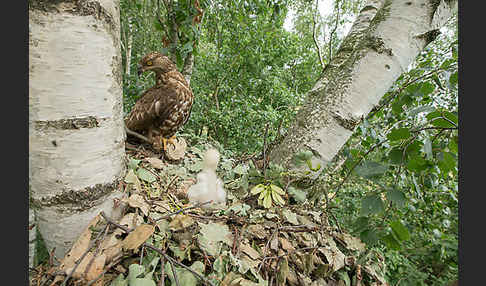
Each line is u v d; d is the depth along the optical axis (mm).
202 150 1798
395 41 986
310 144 1152
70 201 754
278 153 1277
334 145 1131
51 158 729
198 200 1101
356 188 2838
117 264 714
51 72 699
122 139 924
